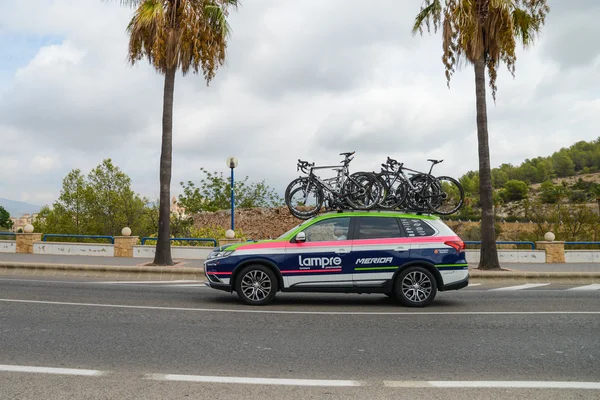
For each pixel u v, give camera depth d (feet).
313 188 42.24
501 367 18.57
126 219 145.89
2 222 300.20
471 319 28.02
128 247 64.80
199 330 24.23
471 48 55.42
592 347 21.65
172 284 44.19
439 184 43.75
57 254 66.28
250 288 32.42
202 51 55.36
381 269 32.30
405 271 32.30
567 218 145.48
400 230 33.04
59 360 18.65
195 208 117.70
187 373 17.33
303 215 42.16
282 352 20.40
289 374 17.39
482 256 55.16
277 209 98.02
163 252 54.95
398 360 19.40
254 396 15.10
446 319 27.96
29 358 18.84
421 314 29.55
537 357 19.98
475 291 41.63
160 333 23.41
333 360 19.31
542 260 64.69
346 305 32.83
